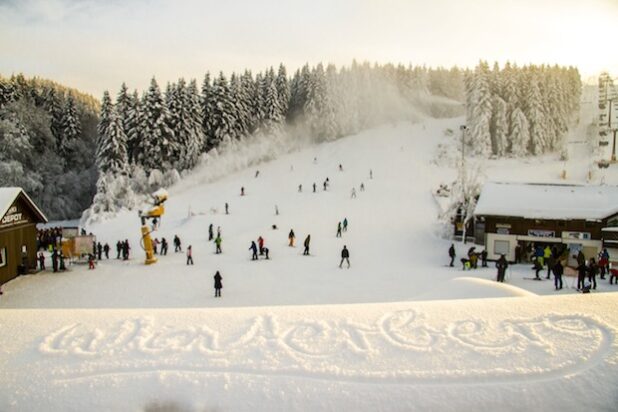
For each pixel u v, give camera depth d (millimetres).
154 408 5125
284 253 31094
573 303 7016
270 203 50938
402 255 30812
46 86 90000
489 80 77438
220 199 56188
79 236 27953
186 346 6031
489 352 5777
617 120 71812
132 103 70562
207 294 20859
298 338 6207
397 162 70375
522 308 6918
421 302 7340
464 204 35875
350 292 20969
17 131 63719
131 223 49156
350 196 51406
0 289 21625
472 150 75875
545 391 5141
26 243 25906
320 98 91250
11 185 60312
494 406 5020
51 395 5160
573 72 87312
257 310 7137
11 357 5781
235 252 31516
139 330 6453
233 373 5473
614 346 5734
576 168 66750
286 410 5020
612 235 26922
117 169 60156
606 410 4902
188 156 69312
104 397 5160
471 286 10969
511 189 31328
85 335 6320
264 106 84062
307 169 70750
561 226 28344
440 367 5527
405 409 5004
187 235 38719
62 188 72188
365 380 5348
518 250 28000
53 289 21875
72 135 77125
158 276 24625
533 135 74125
